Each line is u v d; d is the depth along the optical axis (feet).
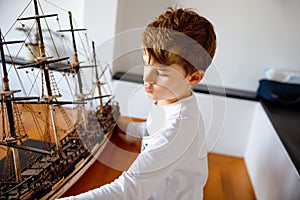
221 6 4.01
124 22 4.02
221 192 3.27
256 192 3.34
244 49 4.18
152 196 1.81
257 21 4.02
